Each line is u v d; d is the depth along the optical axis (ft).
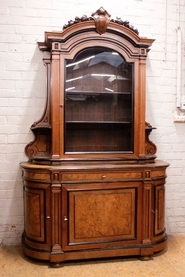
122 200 7.34
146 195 7.43
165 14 9.10
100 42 7.45
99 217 7.22
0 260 7.39
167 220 9.32
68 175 7.02
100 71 8.16
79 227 7.12
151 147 8.80
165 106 9.19
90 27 7.25
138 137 7.64
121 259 7.50
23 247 7.55
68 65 7.48
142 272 6.82
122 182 7.29
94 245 7.20
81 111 8.03
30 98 8.39
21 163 7.79
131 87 7.77
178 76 9.16
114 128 8.05
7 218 8.44
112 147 8.02
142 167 7.33
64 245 7.04
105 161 7.51
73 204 7.07
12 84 8.28
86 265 7.15
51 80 7.47
